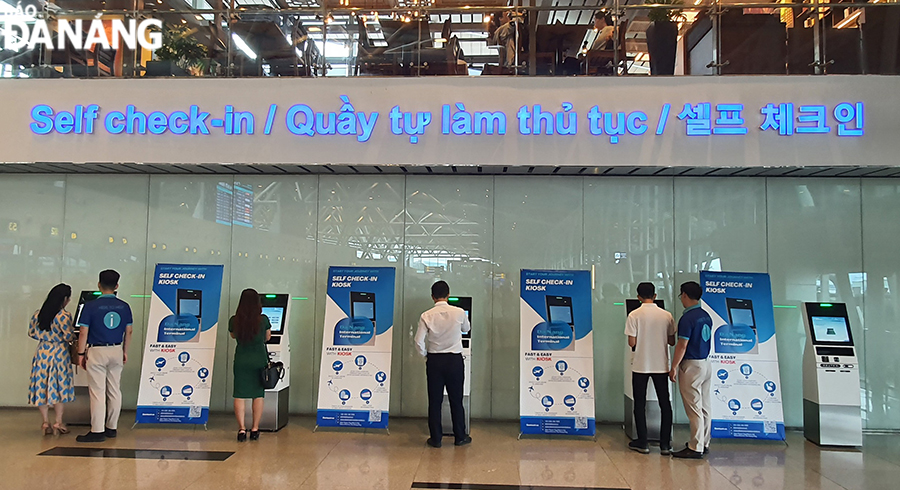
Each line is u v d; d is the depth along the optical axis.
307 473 5.04
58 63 6.81
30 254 7.27
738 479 5.01
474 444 5.98
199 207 7.27
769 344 6.20
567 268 7.07
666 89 6.44
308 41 6.68
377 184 7.24
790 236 6.97
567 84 6.49
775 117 6.37
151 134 6.68
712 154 6.38
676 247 7.03
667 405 5.68
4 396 7.20
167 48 6.77
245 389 5.96
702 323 5.53
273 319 6.51
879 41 6.41
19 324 7.25
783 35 6.48
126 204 7.27
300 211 7.24
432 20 6.62
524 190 7.15
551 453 5.71
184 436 6.14
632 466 5.33
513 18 6.57
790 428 6.80
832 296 6.90
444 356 5.86
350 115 6.57
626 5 6.54
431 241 7.15
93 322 5.89
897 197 6.94
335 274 6.57
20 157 6.73
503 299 7.07
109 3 6.81
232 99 6.65
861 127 6.29
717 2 6.51
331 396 6.30
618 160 6.43
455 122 6.52
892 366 6.81
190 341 6.44
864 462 5.52
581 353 6.22
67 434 6.16
